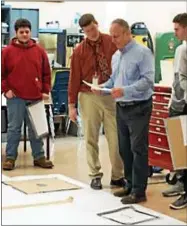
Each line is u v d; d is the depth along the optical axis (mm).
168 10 8305
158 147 5090
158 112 5043
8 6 7074
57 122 7961
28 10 7281
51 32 7688
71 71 4770
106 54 4684
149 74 4180
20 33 5613
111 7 8539
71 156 6336
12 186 4875
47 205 4301
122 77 4289
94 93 4633
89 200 4465
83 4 8359
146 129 4273
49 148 6281
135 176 4363
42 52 5789
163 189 4867
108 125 4812
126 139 4441
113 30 4219
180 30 4152
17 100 5656
